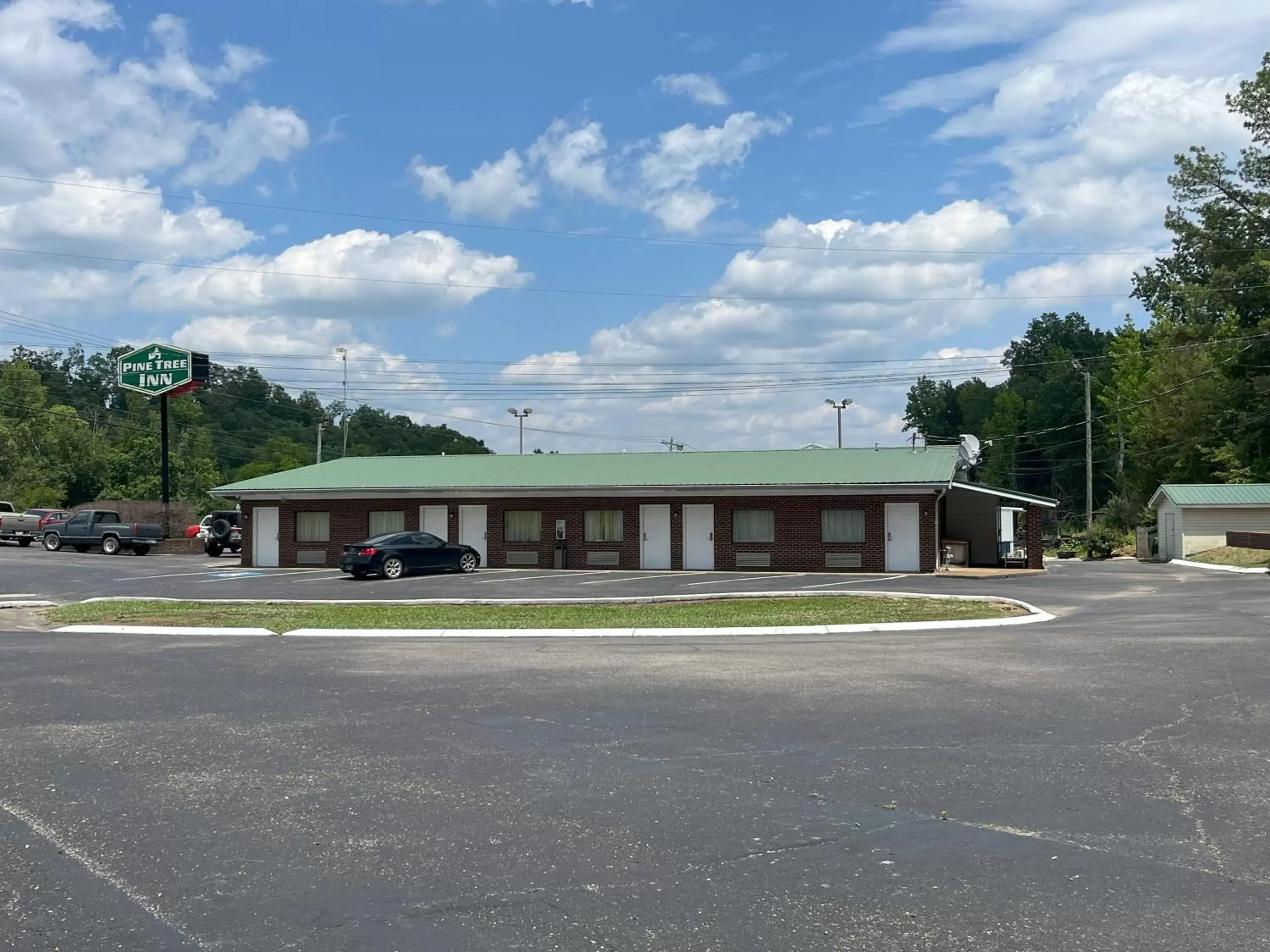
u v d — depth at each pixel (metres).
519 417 67.94
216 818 6.46
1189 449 61.62
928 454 37.69
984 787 7.05
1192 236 54.12
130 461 91.19
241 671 12.57
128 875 5.49
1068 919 4.82
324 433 106.38
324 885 5.32
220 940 4.67
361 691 11.02
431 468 41.38
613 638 16.39
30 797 6.95
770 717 9.38
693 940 4.62
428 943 4.62
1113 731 8.67
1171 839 5.96
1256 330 53.28
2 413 90.81
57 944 4.62
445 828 6.24
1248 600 22.09
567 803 6.75
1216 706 9.68
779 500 34.56
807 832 6.11
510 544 37.06
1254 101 51.38
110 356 126.12
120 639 16.52
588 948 4.55
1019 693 10.45
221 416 117.12
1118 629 16.47
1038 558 37.38
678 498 35.53
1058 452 96.56
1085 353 106.12
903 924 4.78
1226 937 4.62
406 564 32.38
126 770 7.64
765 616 18.77
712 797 6.86
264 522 39.41
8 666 13.06
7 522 51.09
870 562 33.59
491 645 15.41
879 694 10.47
